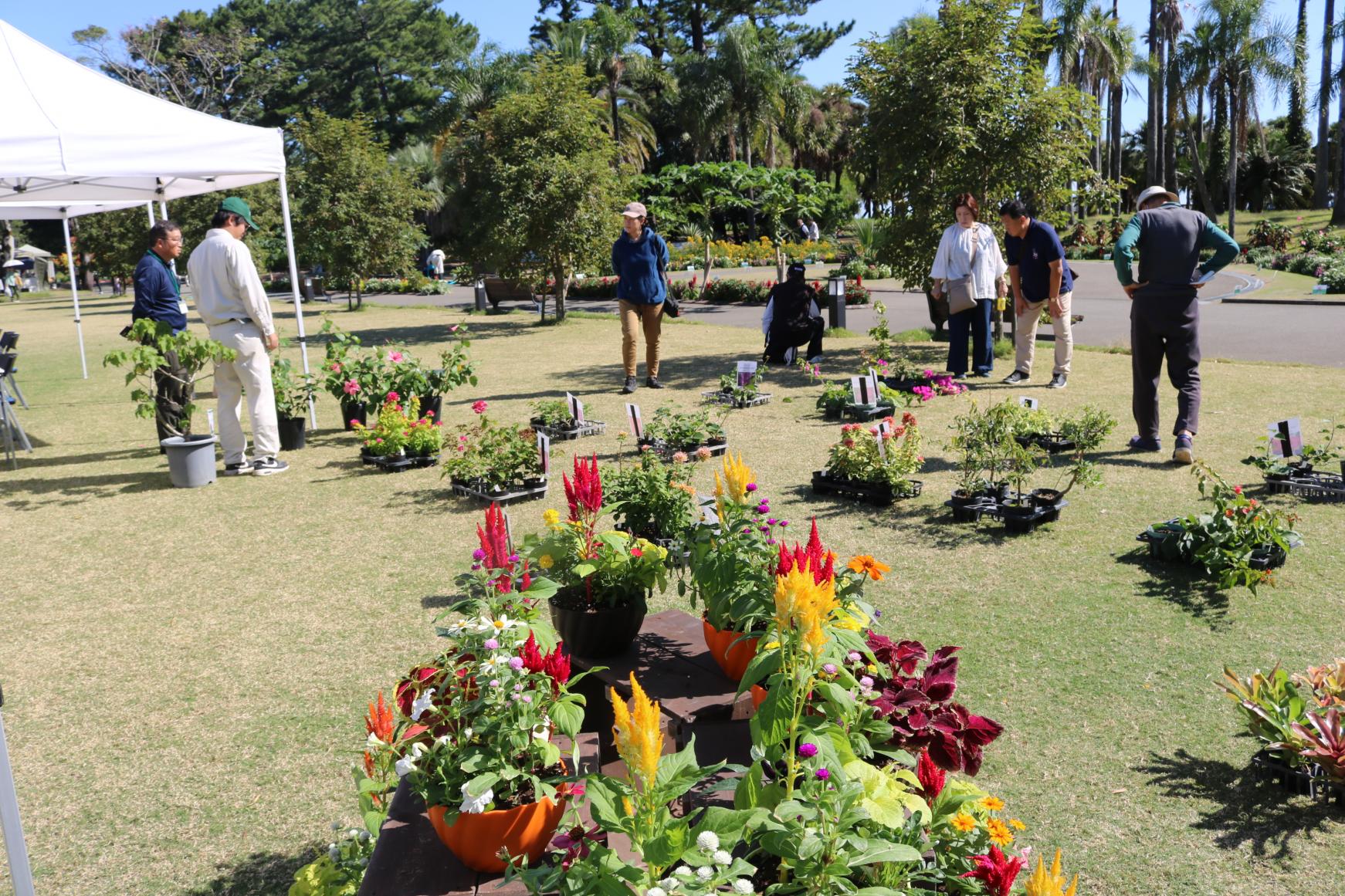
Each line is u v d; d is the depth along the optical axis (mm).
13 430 10258
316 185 25359
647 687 3113
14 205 10008
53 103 6938
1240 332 14359
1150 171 48375
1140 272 6586
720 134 47875
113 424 10578
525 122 18203
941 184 11547
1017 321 9719
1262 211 52344
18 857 2160
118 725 3689
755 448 7656
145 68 55656
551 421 8516
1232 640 3910
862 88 11875
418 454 7715
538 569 3406
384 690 3869
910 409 8812
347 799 3154
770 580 2980
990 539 5305
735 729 2918
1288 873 2578
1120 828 2793
